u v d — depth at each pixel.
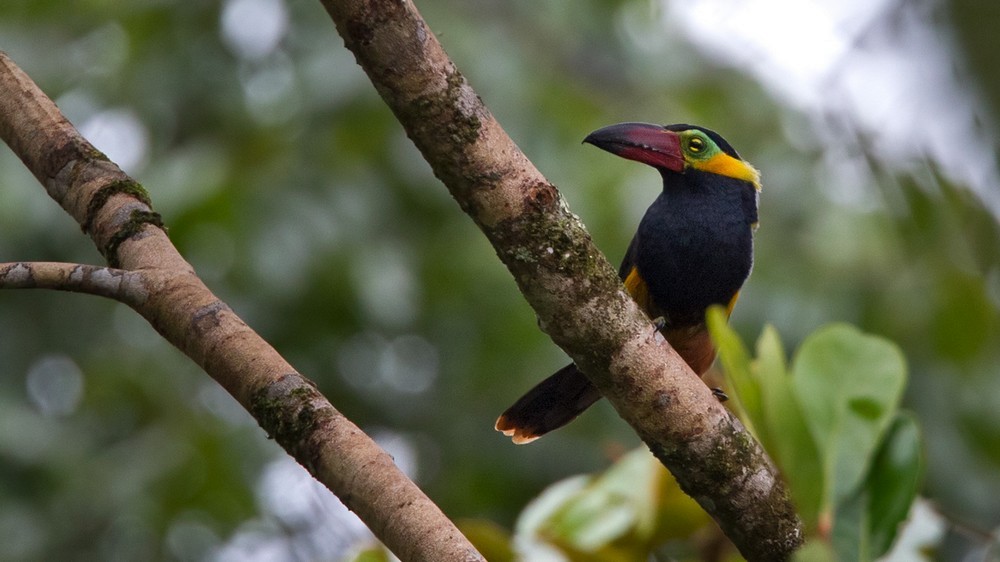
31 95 5.33
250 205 11.44
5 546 11.80
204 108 12.42
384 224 12.11
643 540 6.16
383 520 4.05
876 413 5.16
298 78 12.20
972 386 12.00
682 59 14.02
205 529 12.55
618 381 4.82
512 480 13.13
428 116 4.46
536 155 12.39
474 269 12.84
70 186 5.13
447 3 13.12
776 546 5.02
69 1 13.56
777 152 12.84
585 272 4.70
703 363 8.04
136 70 12.70
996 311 11.54
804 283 12.00
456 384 13.23
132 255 4.84
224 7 12.64
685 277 7.77
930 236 9.04
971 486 11.84
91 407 13.20
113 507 12.16
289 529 12.42
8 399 12.88
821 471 4.66
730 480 4.95
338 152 12.03
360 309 12.15
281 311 12.19
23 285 4.54
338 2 4.28
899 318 11.71
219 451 12.41
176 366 13.30
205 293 4.61
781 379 4.70
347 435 4.23
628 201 12.35
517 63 12.66
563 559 6.08
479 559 3.96
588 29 14.15
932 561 5.96
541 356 13.14
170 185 11.56
